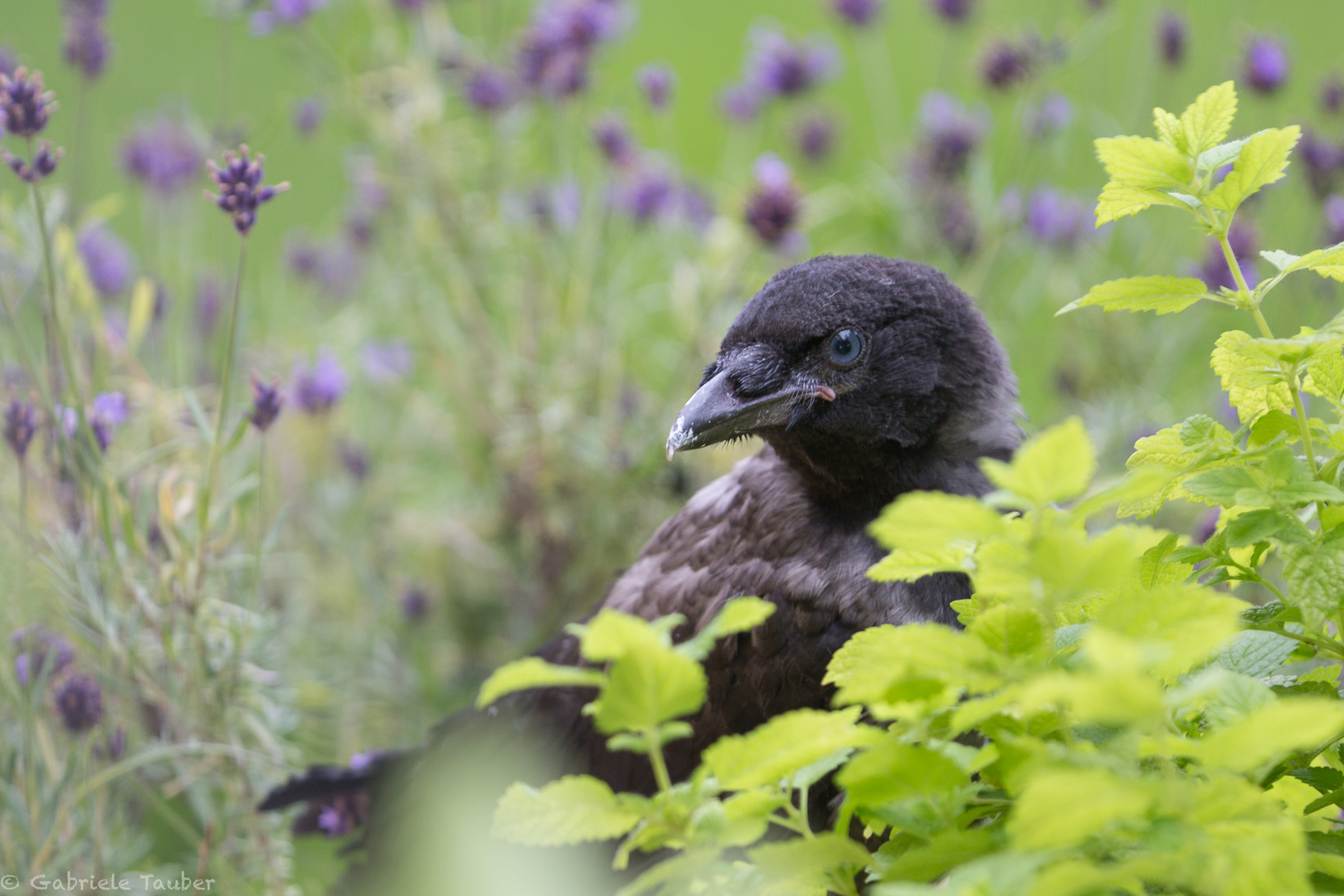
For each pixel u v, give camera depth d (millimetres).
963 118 11617
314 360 11180
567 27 10586
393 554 10742
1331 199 10039
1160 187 4215
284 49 11531
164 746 7660
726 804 3428
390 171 11336
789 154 12938
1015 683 3178
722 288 10391
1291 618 4043
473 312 11109
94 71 9547
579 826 3264
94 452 7270
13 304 8961
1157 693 2619
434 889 7234
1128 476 3344
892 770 3232
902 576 3771
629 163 11102
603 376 10750
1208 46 16812
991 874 2852
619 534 10453
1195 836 2900
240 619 7680
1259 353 3977
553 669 3121
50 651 7148
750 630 6457
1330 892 3461
